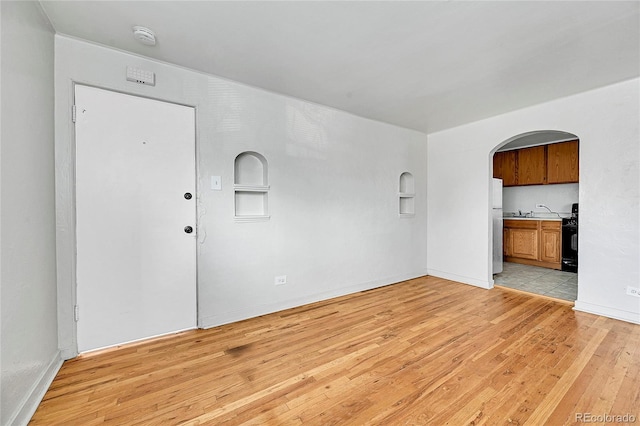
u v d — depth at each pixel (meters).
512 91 2.81
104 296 2.08
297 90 2.81
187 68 2.37
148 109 2.23
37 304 1.57
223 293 2.57
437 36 1.92
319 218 3.22
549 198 5.27
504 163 5.55
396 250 4.02
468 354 2.01
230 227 2.60
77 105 1.97
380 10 1.66
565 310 2.87
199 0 1.58
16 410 1.31
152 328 2.26
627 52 2.10
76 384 1.68
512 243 5.34
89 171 2.01
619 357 1.95
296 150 3.03
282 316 2.75
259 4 1.61
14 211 1.34
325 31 1.87
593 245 2.78
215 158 2.52
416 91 2.82
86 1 1.59
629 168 2.57
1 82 1.25
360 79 2.58
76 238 1.97
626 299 2.59
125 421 1.39
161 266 2.29
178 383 1.69
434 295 3.41
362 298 3.32
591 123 2.78
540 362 1.90
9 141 1.31
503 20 1.75
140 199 2.20
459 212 4.00
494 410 1.46
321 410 1.47
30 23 1.53
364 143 3.64
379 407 1.49
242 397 1.57
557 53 2.12
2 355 1.21
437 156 4.29
